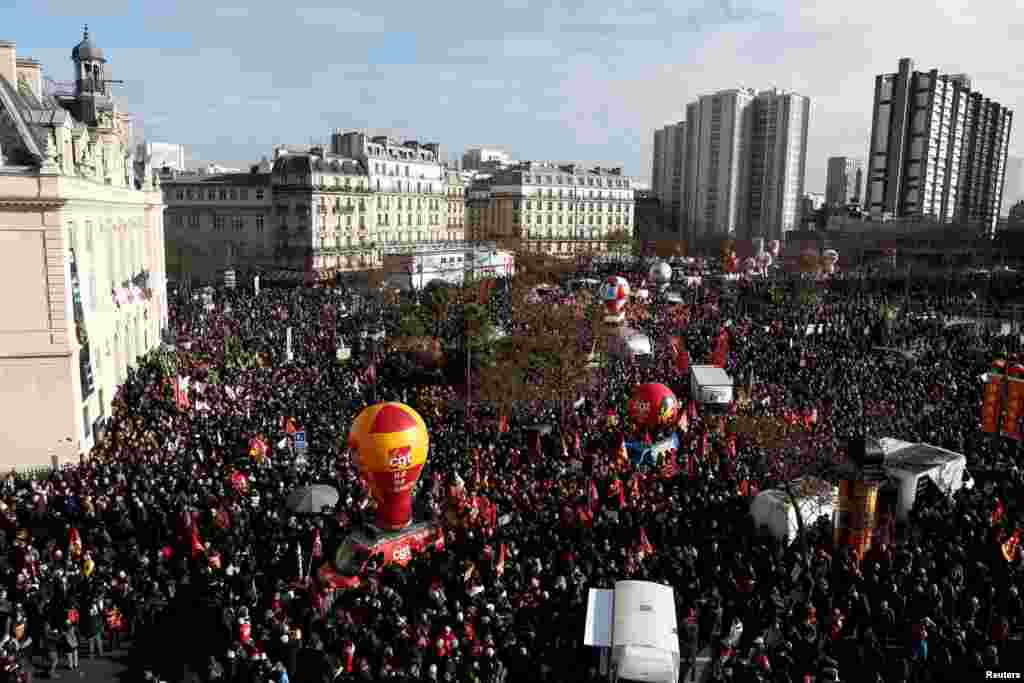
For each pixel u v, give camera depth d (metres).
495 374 39.84
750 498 26.80
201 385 41.16
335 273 104.12
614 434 34.34
